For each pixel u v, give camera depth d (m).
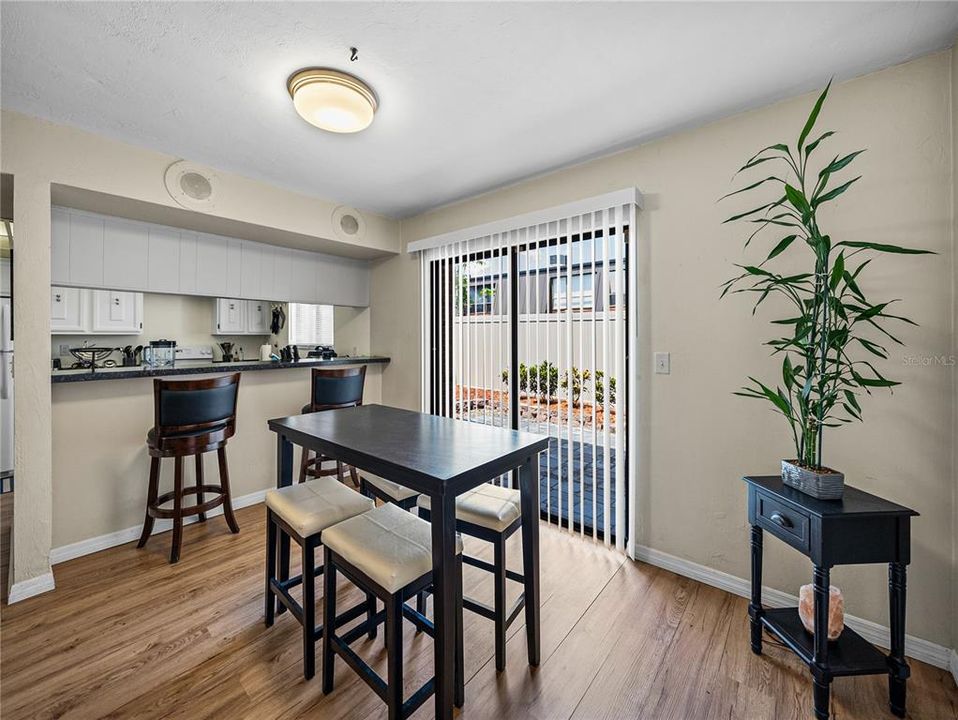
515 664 1.63
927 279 1.62
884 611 1.72
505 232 2.94
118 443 2.56
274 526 1.79
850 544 1.39
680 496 2.24
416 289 3.70
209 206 2.65
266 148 2.40
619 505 2.44
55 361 3.50
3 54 1.61
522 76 1.77
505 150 2.43
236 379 2.61
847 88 1.79
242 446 3.15
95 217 2.61
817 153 1.85
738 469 2.06
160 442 2.31
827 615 1.40
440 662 1.24
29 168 2.02
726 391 2.09
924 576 1.63
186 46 1.58
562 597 2.05
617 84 1.83
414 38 1.55
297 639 1.75
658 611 1.95
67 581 2.15
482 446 1.59
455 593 1.34
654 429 2.32
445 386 3.42
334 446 1.64
